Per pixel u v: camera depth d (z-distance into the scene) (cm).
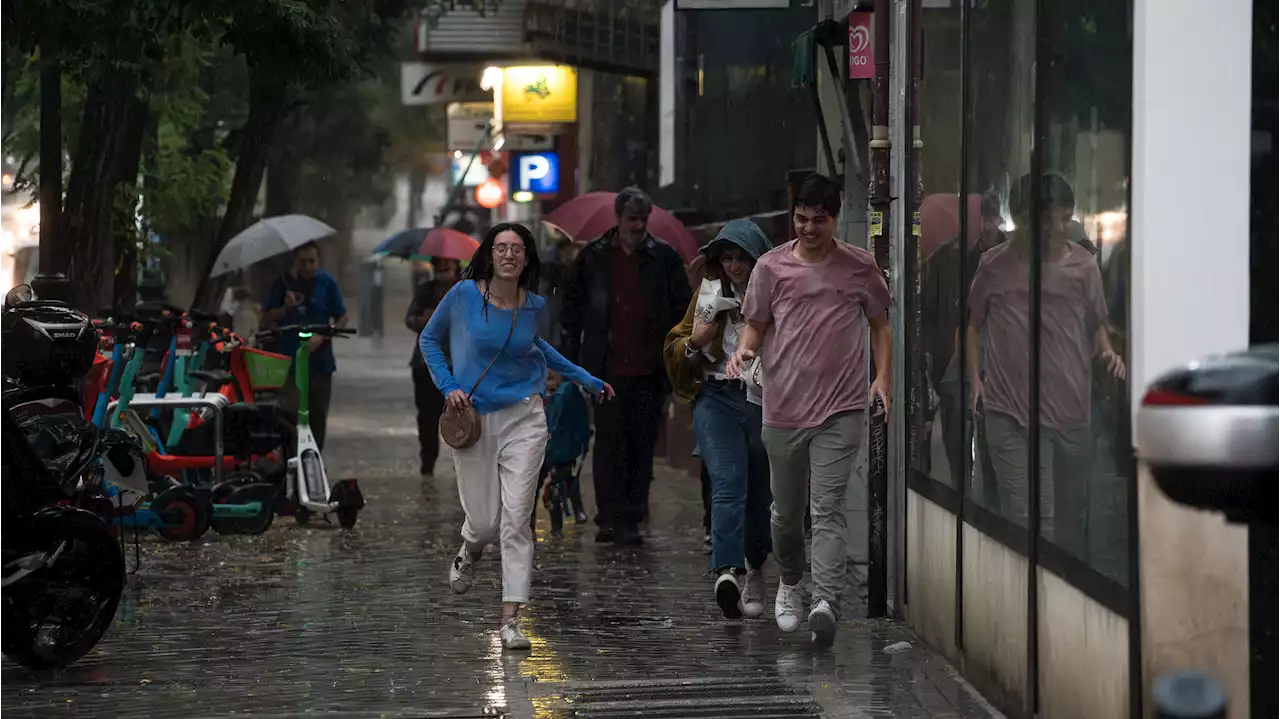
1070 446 1623
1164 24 1415
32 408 2353
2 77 4319
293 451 3959
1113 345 1502
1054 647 1678
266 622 2527
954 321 2148
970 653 2041
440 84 10031
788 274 2266
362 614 2600
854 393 2272
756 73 4703
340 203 11831
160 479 3528
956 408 2122
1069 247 1639
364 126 8531
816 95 3100
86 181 4628
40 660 2144
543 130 8644
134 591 2819
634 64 6469
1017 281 1831
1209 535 1394
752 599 2575
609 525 3428
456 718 1898
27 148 5922
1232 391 1064
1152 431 1088
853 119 2827
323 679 2116
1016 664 1825
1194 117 1413
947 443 2178
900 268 2511
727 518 2466
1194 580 1398
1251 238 1412
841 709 1933
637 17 6456
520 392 2331
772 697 2000
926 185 2402
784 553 2381
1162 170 1420
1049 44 1716
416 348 4866
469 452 2334
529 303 2334
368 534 3566
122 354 3222
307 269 4694
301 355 3688
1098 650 1538
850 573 2911
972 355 2039
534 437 2339
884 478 2505
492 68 8638
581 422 3650
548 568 3100
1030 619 1748
